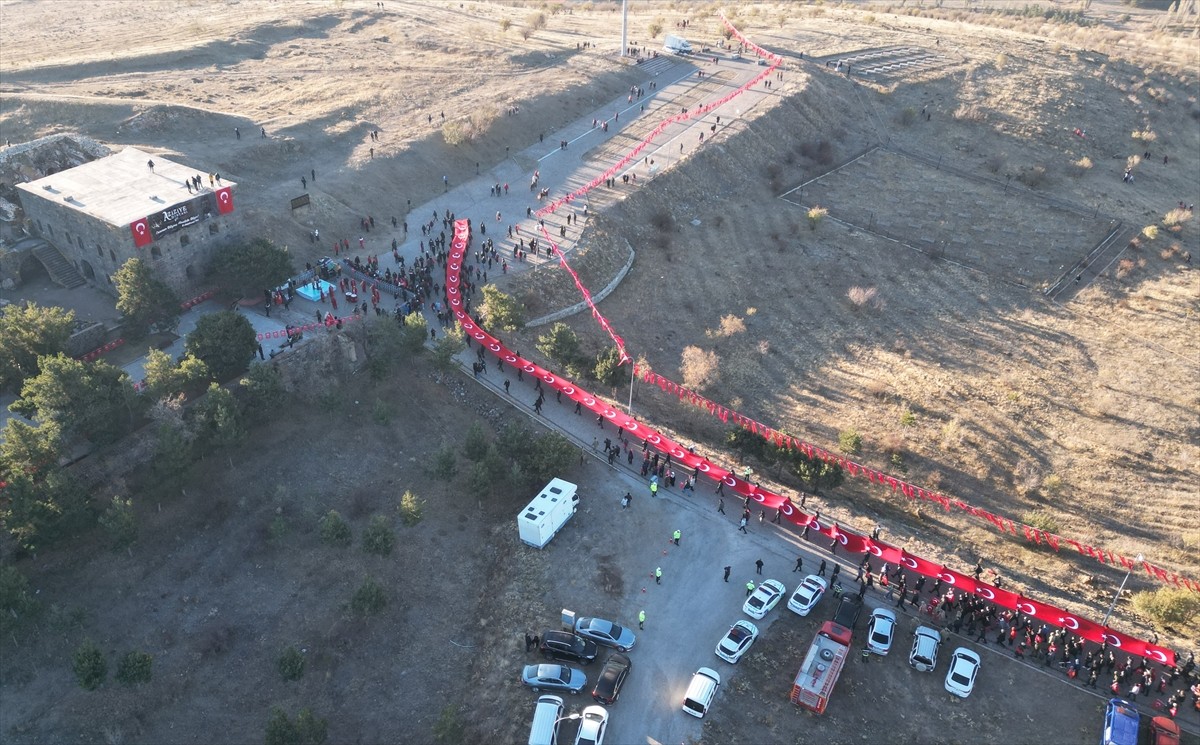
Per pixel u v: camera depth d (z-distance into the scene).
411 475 71.19
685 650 55.09
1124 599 64.00
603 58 161.12
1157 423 88.44
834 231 124.19
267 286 83.31
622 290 103.31
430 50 162.62
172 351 77.69
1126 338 103.69
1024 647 54.81
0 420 68.94
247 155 112.12
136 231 77.62
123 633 57.75
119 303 75.75
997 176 142.00
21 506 56.34
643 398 84.94
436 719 54.12
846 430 84.50
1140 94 168.00
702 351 94.56
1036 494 77.81
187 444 65.12
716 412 77.44
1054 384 94.38
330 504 68.25
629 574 60.75
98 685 52.16
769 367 95.00
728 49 173.38
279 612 60.19
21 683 54.19
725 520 65.69
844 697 51.62
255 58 155.00
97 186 84.88
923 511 73.31
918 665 53.16
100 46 156.00
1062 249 123.88
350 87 141.38
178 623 58.84
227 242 87.19
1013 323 106.25
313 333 79.31
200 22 172.25
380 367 75.75
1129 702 51.16
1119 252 123.56
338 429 74.25
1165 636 58.19
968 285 114.19
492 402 77.06
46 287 85.62
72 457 64.06
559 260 99.56
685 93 152.00
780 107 147.25
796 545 63.53
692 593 59.31
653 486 67.12
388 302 87.56
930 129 155.38
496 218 109.31
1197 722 50.59
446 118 130.12
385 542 61.62
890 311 107.06
